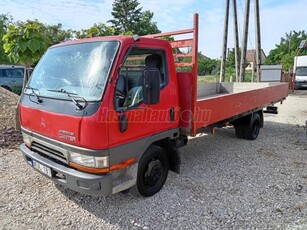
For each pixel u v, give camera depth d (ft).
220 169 15.57
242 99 18.07
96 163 9.11
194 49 12.19
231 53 132.36
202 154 18.31
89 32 18.33
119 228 9.94
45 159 10.68
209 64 131.64
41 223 10.14
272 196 12.36
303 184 13.61
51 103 10.05
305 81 69.31
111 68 9.30
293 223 10.28
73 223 10.18
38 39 19.66
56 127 9.77
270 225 10.17
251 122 21.16
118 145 9.64
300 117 32.91
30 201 11.61
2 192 12.32
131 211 11.02
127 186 10.37
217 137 22.82
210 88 25.34
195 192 12.64
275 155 18.12
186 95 12.67
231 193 12.62
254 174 14.87
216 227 10.04
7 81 46.42
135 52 10.34
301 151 19.04
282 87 27.20
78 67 10.31
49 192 12.39
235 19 45.91
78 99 9.30
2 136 19.95
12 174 14.21
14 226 9.93
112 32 20.53
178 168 13.41
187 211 11.07
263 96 21.76
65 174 9.63
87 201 11.69
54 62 11.43
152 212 10.96
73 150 9.41
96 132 8.86
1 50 49.65
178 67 13.00
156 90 9.63
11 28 19.34
